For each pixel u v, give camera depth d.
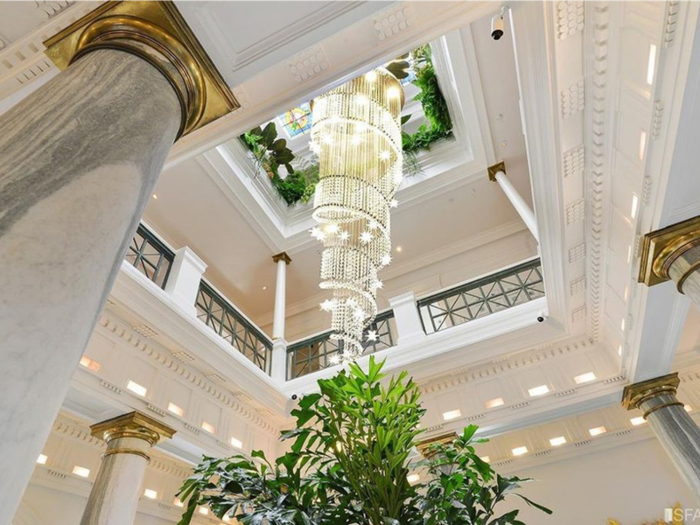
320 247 10.20
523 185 9.31
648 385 5.75
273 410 7.04
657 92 2.98
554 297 5.79
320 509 1.72
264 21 2.37
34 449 1.08
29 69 3.13
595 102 3.65
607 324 5.81
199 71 2.21
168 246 6.46
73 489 5.59
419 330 7.19
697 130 3.01
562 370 6.34
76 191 1.35
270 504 1.65
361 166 6.46
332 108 6.45
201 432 5.86
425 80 9.27
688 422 5.35
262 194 9.94
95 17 2.06
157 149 1.73
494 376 6.64
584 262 5.22
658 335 5.03
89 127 1.54
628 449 6.40
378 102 6.77
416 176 9.62
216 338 6.11
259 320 11.46
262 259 10.41
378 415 1.94
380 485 1.78
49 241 1.22
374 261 6.58
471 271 10.16
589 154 4.08
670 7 2.52
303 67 2.99
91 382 4.67
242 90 3.08
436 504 1.72
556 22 3.10
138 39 2.01
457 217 10.00
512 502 6.57
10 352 1.05
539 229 4.90
